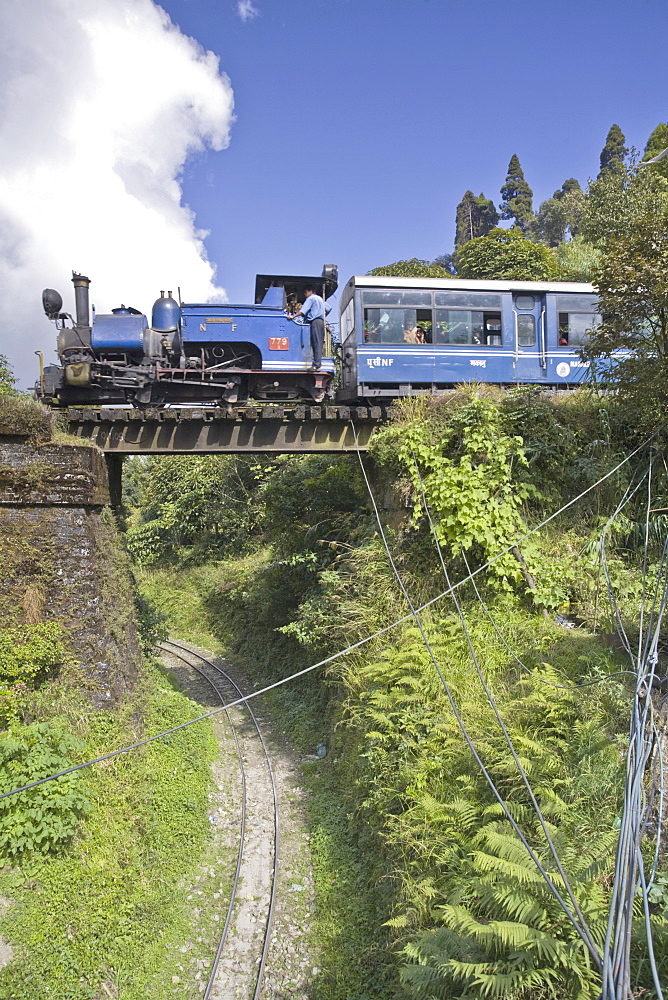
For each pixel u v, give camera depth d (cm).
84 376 1053
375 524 1082
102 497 920
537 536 927
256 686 1441
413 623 865
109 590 934
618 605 769
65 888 636
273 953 651
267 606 1517
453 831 574
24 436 854
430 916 531
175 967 636
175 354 1117
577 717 614
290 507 1416
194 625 2012
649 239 747
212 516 2341
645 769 496
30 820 662
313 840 823
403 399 1071
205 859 807
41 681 827
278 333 1148
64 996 557
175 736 1008
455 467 938
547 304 1198
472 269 2212
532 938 384
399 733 740
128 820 755
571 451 970
